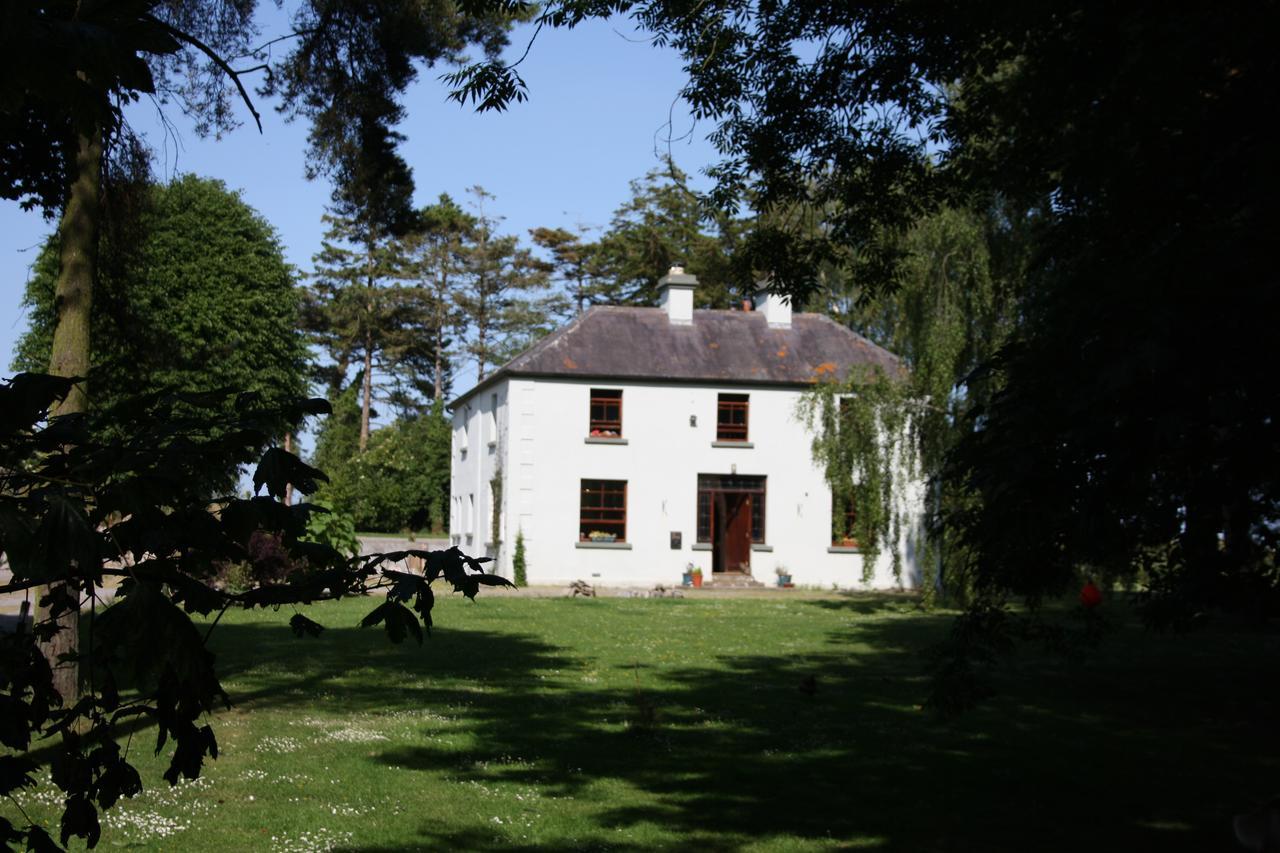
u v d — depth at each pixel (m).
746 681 13.66
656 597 28.34
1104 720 11.34
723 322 33.72
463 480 37.31
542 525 30.92
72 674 8.57
